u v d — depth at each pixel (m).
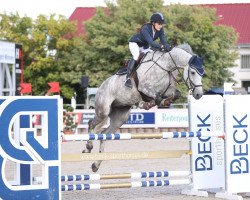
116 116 11.10
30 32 39.22
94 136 8.62
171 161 14.59
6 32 39.09
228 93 9.89
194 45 36.00
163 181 9.39
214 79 37.09
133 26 36.19
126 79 10.40
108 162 14.50
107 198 9.24
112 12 38.53
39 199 7.72
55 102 7.77
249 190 9.22
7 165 14.04
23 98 7.59
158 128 25.33
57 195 7.80
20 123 8.52
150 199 9.05
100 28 37.03
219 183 9.64
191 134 9.03
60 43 38.06
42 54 38.56
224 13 49.00
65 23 38.72
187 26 36.69
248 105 9.22
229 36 37.56
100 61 36.06
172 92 10.45
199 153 9.58
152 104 10.48
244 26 47.62
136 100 10.64
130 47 10.53
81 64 36.94
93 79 35.91
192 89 9.84
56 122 7.77
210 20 36.69
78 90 37.78
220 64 36.62
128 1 37.78
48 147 7.73
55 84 22.20
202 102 9.71
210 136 9.17
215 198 9.18
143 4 37.09
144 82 10.27
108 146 19.70
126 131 25.12
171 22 35.91
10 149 7.55
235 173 9.16
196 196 9.40
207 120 9.72
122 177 9.12
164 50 10.22
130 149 18.31
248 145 9.23
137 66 10.37
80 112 25.38
